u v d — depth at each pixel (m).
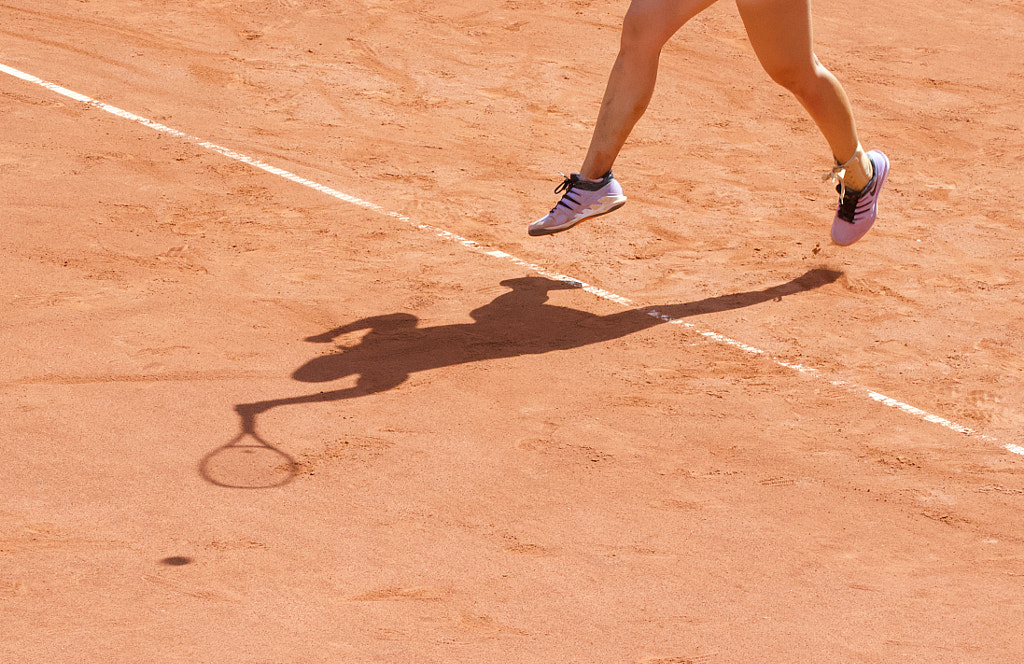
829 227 17.06
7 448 10.39
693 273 15.21
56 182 16.56
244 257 14.77
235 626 8.30
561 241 15.98
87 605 8.43
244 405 11.41
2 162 17.06
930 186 18.97
